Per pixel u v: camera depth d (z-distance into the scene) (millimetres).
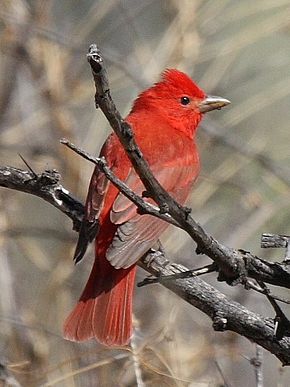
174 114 11414
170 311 11703
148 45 14195
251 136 14422
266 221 13336
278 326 8125
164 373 10539
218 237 13359
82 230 9367
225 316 8461
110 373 11445
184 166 10617
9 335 11875
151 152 10508
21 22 13781
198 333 11922
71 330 9328
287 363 8320
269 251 13445
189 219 7637
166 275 8703
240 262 7980
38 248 13188
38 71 13828
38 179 9570
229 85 14508
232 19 14172
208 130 13805
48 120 13656
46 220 13672
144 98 11492
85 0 15047
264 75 14680
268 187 13766
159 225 9477
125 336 9297
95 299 9367
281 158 14297
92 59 6871
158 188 7457
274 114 14570
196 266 12617
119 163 9781
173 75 11562
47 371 10922
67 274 12781
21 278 13188
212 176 13609
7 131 13672
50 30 13844
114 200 9539
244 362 11883
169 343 11000
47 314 12477
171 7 14172
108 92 6996
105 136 13555
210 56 13961
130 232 9336
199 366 11297
